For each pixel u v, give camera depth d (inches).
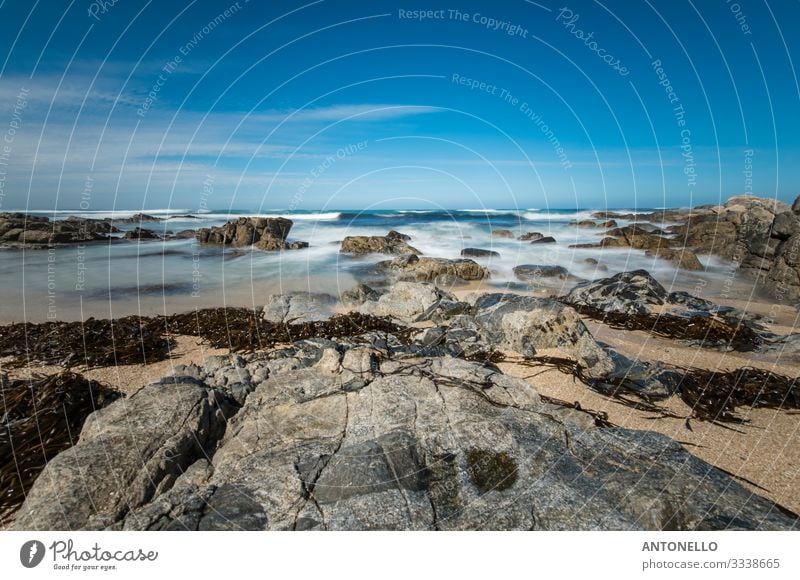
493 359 326.3
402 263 673.0
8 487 193.0
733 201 936.3
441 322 424.5
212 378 265.0
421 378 259.8
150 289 566.9
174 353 360.2
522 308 354.3
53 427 231.9
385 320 438.0
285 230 933.2
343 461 186.2
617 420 246.2
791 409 259.8
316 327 409.7
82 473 174.2
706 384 284.5
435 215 1392.7
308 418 228.2
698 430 236.1
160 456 186.5
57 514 161.2
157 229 1098.7
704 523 160.2
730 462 206.5
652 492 171.9
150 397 221.5
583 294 520.4
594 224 1113.4
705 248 781.9
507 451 195.0
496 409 227.5
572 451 198.8
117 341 368.8
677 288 603.8
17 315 457.1
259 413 234.7
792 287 533.6
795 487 188.2
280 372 279.4
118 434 195.2
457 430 207.6
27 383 275.9
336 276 644.7
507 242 933.2
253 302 517.3
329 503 169.6
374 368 278.5
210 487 179.0
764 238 657.6
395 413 221.9
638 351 354.3
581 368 308.8
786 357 335.3
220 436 221.8
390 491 173.0
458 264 653.3
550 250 845.8
